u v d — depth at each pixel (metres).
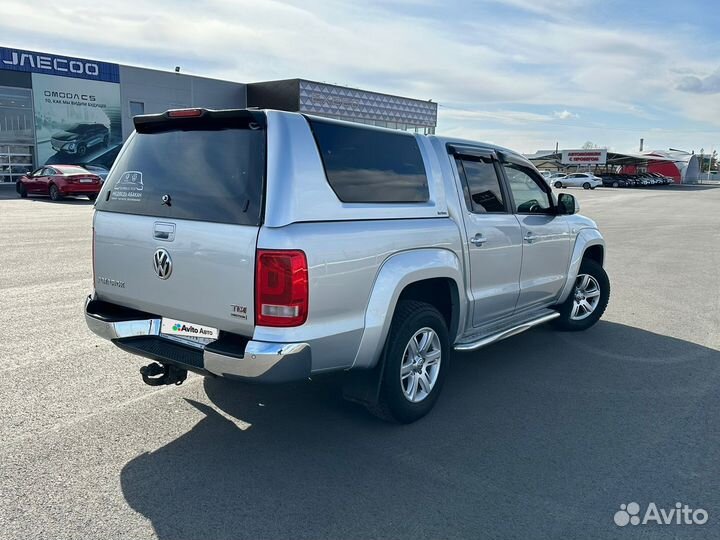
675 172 77.81
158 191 3.75
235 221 3.34
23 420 4.08
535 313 5.81
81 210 18.84
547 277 5.77
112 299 4.08
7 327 6.14
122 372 5.00
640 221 21.56
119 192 4.01
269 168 3.32
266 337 3.28
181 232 3.54
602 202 34.78
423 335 4.24
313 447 3.84
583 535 2.97
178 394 4.62
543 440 3.99
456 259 4.42
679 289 9.11
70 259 9.98
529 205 5.54
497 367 5.47
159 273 3.69
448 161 4.54
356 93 42.81
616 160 76.56
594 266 6.64
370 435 4.03
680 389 4.96
